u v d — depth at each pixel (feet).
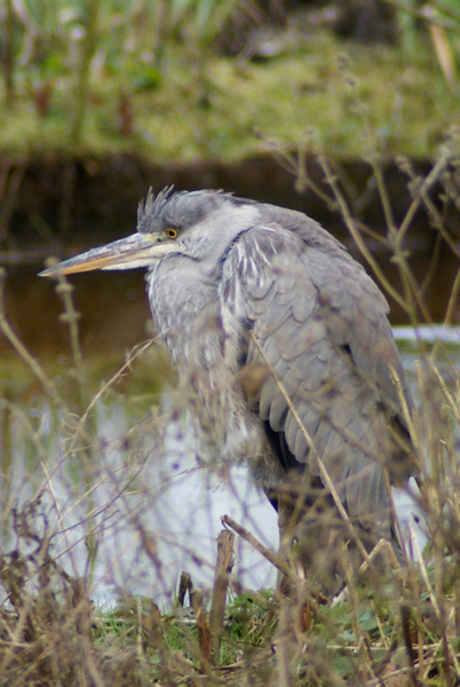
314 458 24.88
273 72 70.13
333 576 21.54
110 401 34.55
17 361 41.11
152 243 29.07
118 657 17.98
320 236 27.50
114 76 65.26
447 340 41.42
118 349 42.55
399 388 21.25
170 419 21.26
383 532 24.07
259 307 25.93
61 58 65.51
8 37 60.44
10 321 46.96
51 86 60.85
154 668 19.30
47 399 35.55
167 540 20.49
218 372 26.81
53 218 59.00
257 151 61.62
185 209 28.35
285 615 18.21
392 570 19.52
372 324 25.95
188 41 70.54
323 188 61.57
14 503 21.74
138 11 68.64
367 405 25.20
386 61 71.46
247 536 19.39
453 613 19.24
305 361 25.36
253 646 19.75
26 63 65.87
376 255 59.93
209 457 23.44
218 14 71.26
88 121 61.26
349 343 25.49
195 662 19.81
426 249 61.21
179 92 65.51
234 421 26.66
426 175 62.54
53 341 44.09
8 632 18.76
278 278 25.84
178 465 21.50
